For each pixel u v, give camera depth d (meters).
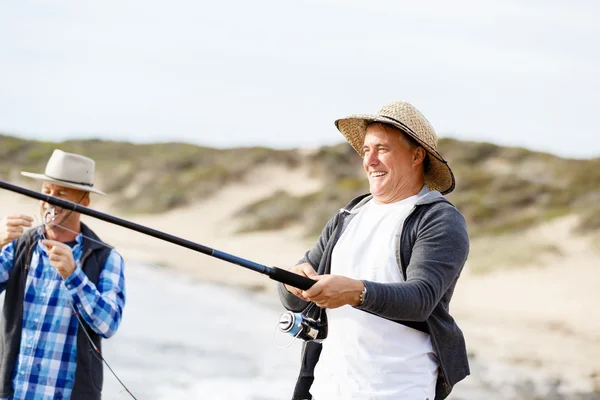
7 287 4.52
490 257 26.09
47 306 4.46
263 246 39.03
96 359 4.46
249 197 51.88
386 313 3.30
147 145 68.81
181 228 46.31
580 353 14.52
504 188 39.38
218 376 10.47
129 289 19.70
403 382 3.53
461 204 37.19
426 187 3.80
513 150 49.62
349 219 3.85
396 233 3.59
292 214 43.44
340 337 3.65
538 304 20.39
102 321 4.38
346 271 3.70
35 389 4.40
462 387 10.99
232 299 19.56
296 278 3.29
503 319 18.31
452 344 3.58
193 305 17.72
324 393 3.65
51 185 4.68
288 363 11.76
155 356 11.62
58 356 4.43
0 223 4.41
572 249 27.77
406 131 3.64
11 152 64.25
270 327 15.32
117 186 55.97
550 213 33.03
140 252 29.17
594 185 38.94
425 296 3.35
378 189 3.74
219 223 46.50
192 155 59.25
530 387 11.45
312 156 56.41
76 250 4.63
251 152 57.88
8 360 4.43
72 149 67.12
